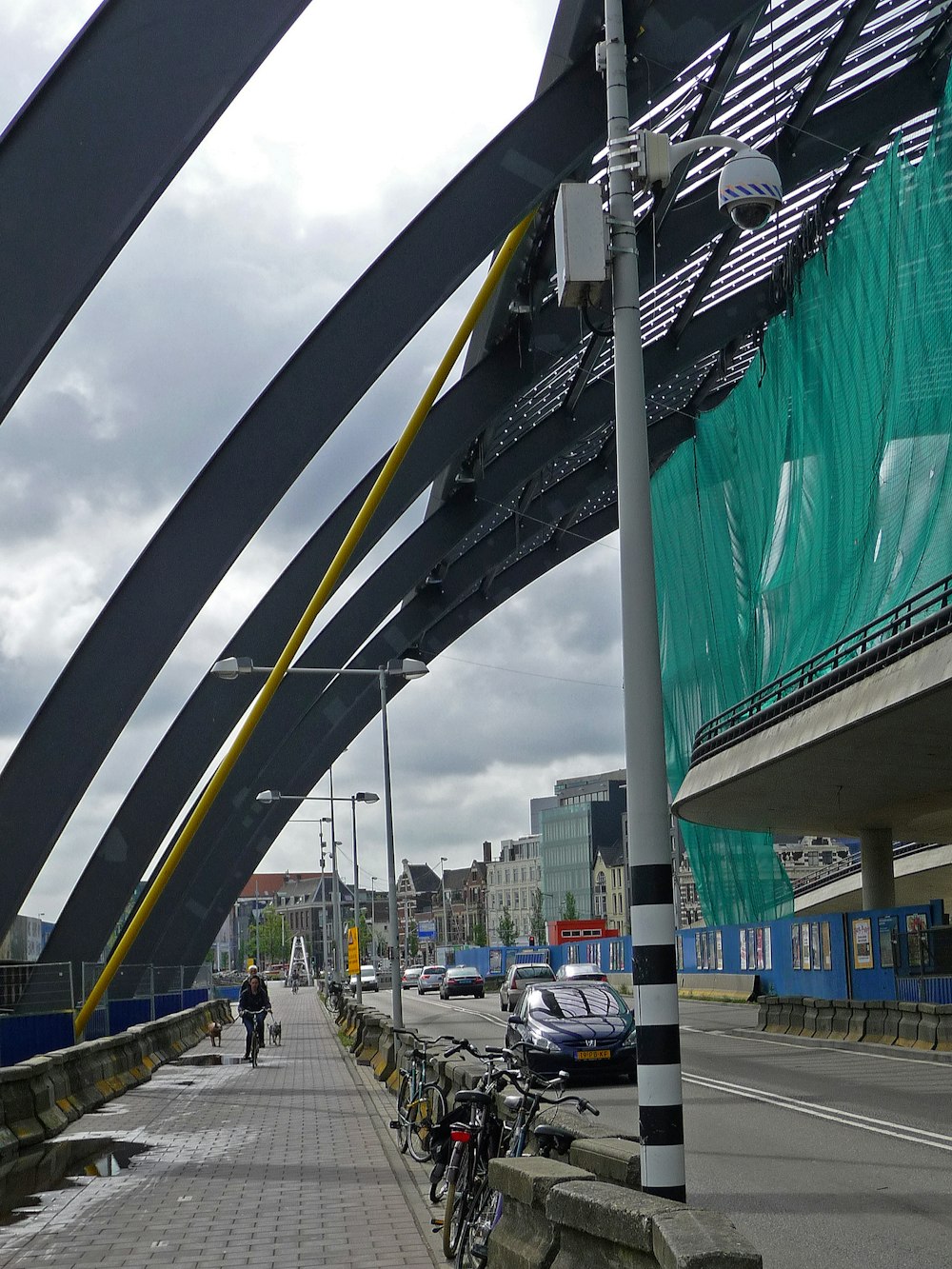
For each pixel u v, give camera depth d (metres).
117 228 16.97
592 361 35.97
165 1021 31.50
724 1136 13.96
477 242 25.53
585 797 155.25
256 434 25.77
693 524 44.75
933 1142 12.92
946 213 25.61
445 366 24.12
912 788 32.69
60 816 24.95
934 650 20.91
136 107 17.23
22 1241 9.75
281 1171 12.85
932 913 28.94
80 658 25.45
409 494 34.00
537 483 45.75
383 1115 17.72
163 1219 10.45
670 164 8.00
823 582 32.31
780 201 8.60
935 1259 8.09
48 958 32.62
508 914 165.38
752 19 26.05
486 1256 6.64
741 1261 3.72
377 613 41.16
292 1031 45.00
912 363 26.88
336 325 25.80
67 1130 16.91
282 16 17.61
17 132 16.95
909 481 26.61
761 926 41.72
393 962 30.83
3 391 16.50
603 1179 6.56
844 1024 26.92
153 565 25.64
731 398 40.88
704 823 40.44
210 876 47.38
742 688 39.97
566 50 25.44
